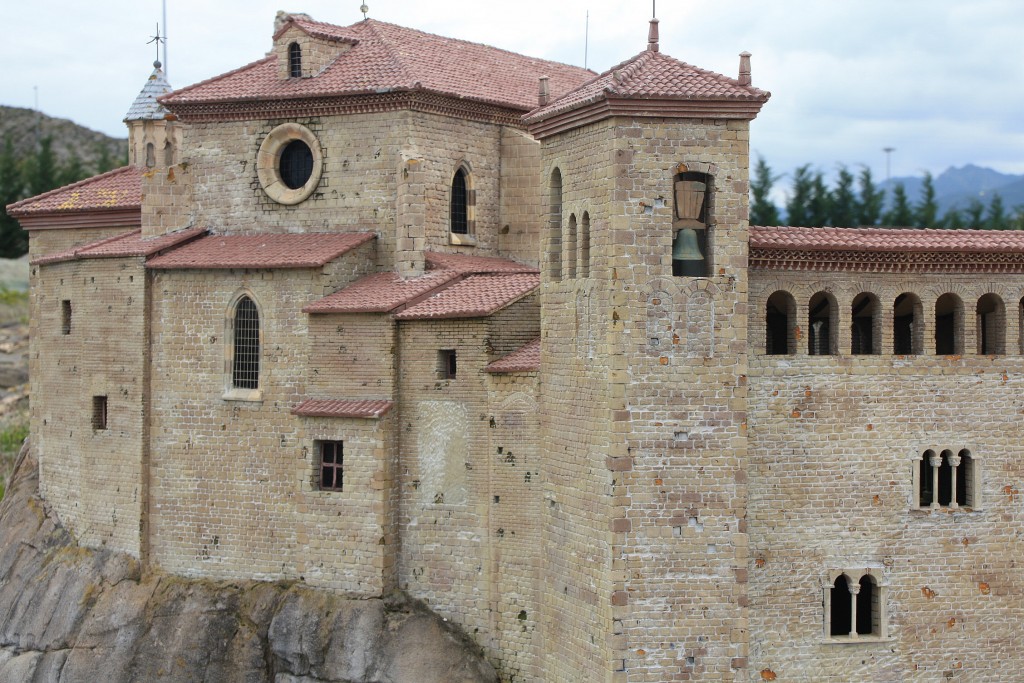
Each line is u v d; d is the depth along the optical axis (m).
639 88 38.25
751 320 40.91
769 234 41.16
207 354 49.00
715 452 38.94
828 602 41.69
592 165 39.62
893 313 42.47
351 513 45.91
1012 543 43.38
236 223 51.75
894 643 42.25
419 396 45.69
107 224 57.75
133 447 50.41
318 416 46.09
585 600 40.06
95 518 52.25
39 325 57.66
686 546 38.78
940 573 42.72
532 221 52.78
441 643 44.44
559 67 60.34
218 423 48.81
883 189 92.94
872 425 42.06
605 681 38.78
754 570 41.06
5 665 51.53
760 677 41.16
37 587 52.78
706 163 38.91
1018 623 43.38
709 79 39.25
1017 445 43.38
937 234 43.28
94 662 48.69
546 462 42.56
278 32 51.44
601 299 39.03
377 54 51.56
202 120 52.03
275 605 46.75
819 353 44.66
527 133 52.81
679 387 38.75
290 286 47.53
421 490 45.72
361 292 47.25
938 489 43.06
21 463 60.78
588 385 39.81
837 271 41.62
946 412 42.75
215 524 48.91
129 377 50.56
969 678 42.94
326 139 50.34
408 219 48.12
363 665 44.53
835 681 41.81
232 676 46.47
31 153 156.88
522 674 43.81
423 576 45.72
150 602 48.84
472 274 48.25
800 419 41.44
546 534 42.66
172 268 49.09
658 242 38.62
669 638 38.72
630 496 38.50
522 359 43.84
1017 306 43.25
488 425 44.31
